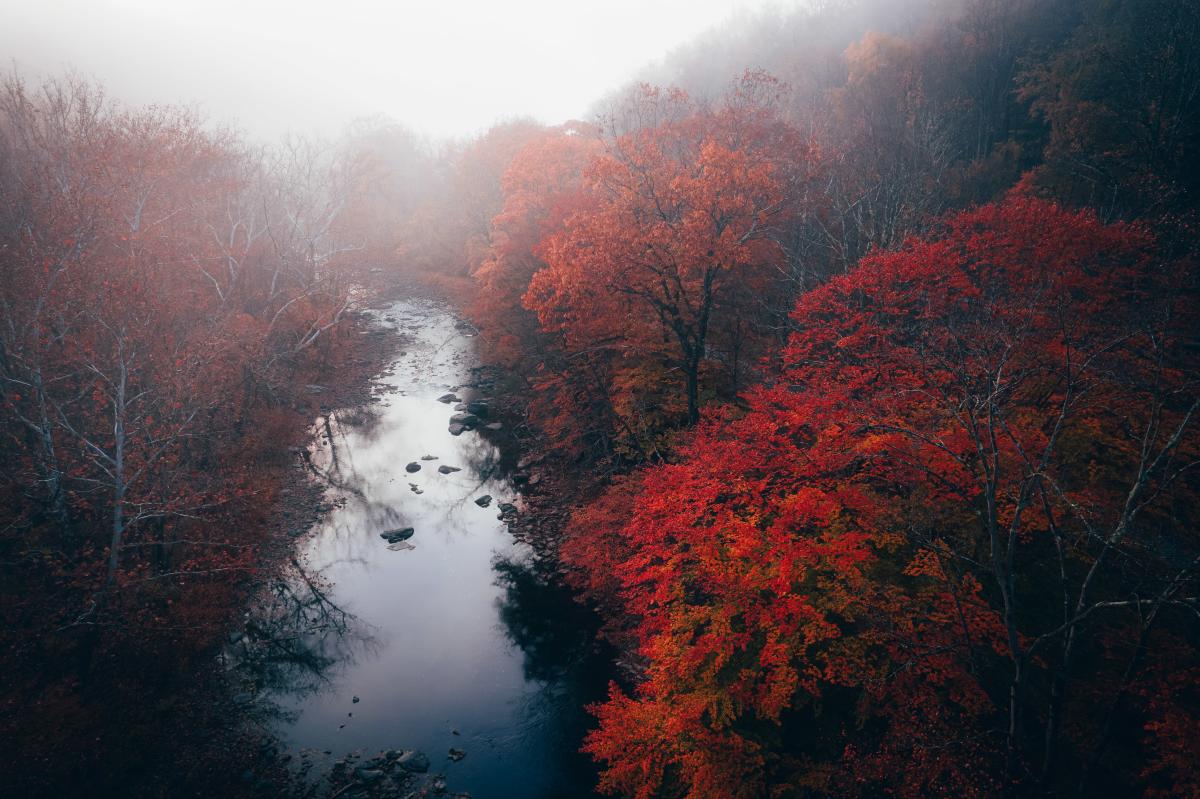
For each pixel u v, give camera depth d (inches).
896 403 574.9
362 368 1697.8
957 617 466.9
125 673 692.1
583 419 1136.8
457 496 1141.7
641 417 942.4
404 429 1390.3
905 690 454.9
